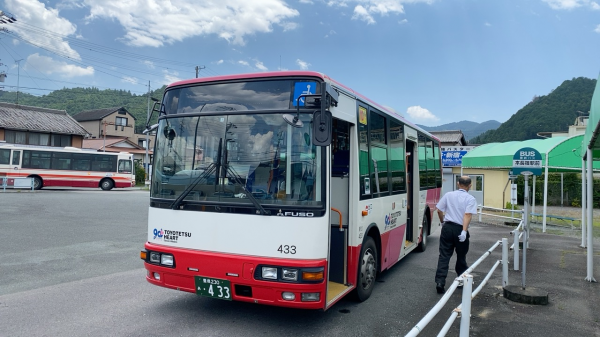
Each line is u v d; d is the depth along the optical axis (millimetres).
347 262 5418
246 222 4500
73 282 6742
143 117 63250
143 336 4578
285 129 4562
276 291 4344
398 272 7949
